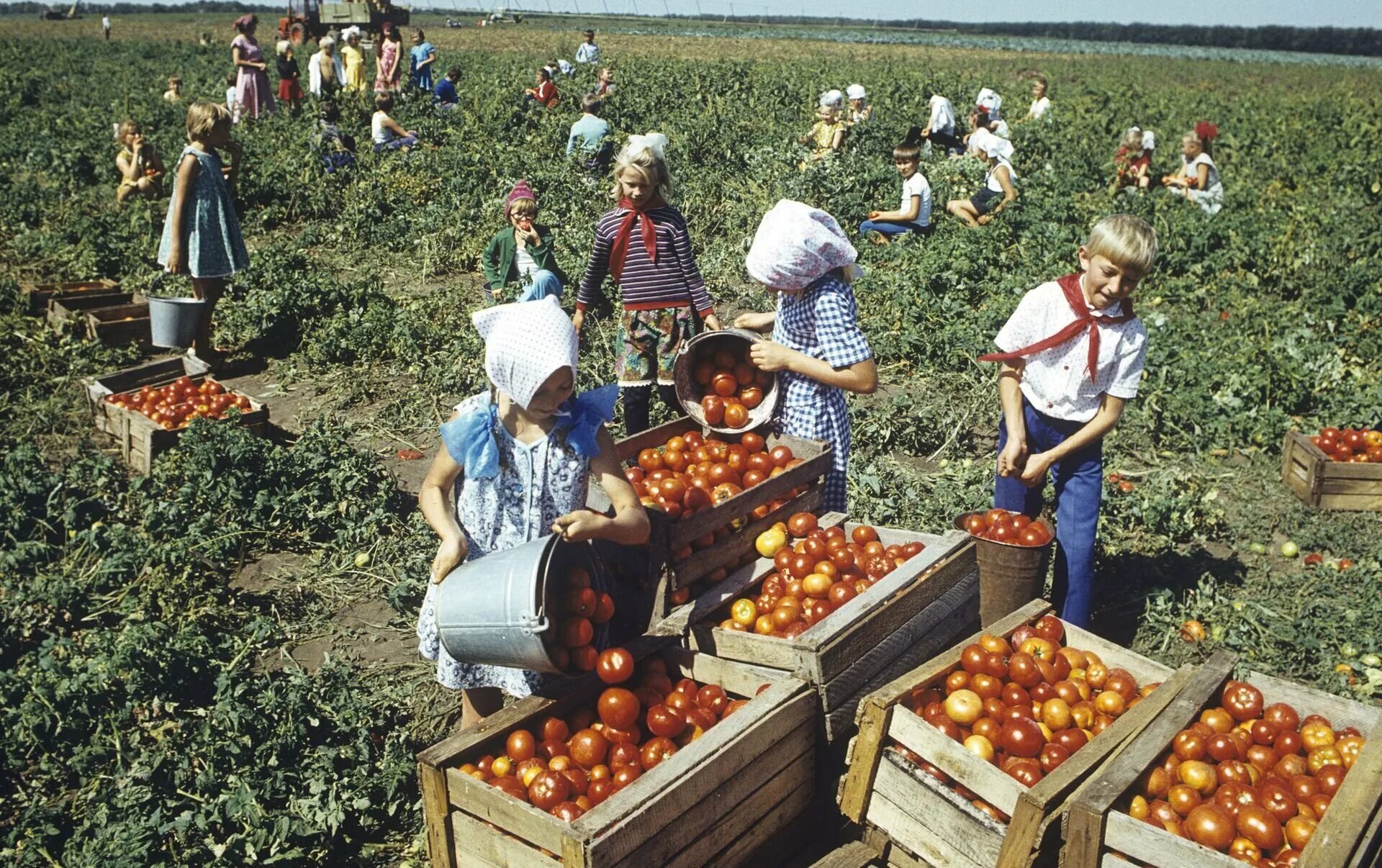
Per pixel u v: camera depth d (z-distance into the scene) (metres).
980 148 18.44
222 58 46.22
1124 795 3.69
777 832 4.09
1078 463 5.43
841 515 5.29
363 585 6.61
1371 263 12.84
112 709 5.04
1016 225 14.72
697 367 5.47
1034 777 3.74
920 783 3.83
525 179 16.72
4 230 14.91
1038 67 61.78
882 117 27.08
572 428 3.95
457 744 3.82
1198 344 10.52
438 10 154.62
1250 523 7.45
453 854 3.82
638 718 4.19
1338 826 3.36
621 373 6.93
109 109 27.83
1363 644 5.82
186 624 5.86
